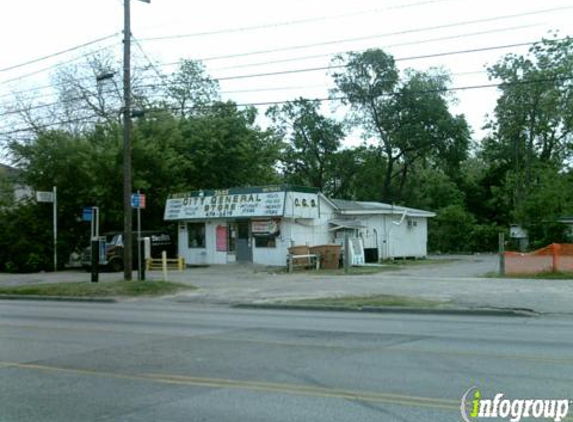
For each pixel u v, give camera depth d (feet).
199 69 160.97
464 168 239.30
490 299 54.24
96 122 130.21
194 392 23.81
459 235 169.48
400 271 91.66
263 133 140.15
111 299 67.56
